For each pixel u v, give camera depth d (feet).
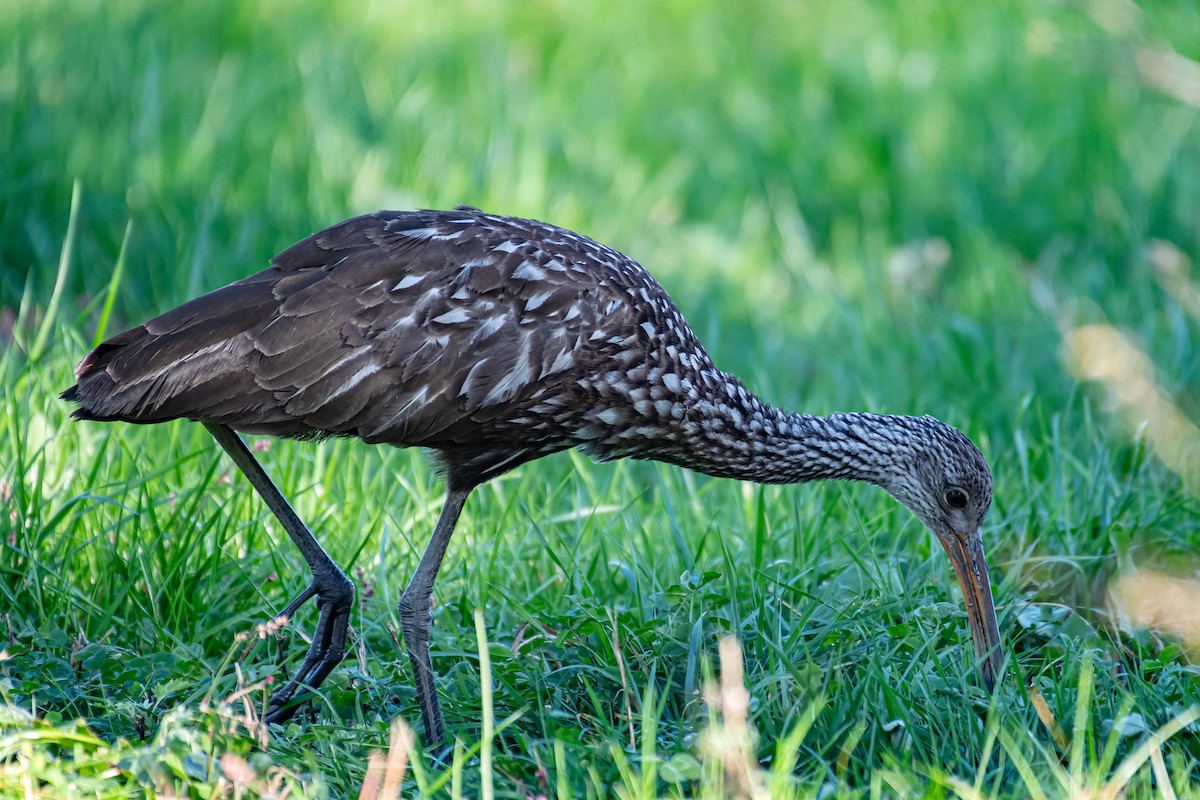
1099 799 24.13
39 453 33.73
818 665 28.91
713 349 46.06
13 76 55.47
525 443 30.32
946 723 27.58
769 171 59.93
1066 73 65.72
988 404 42.83
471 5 72.79
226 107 57.77
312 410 28.43
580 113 63.82
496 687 29.35
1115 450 39.60
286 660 30.48
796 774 26.48
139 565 31.73
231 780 23.90
